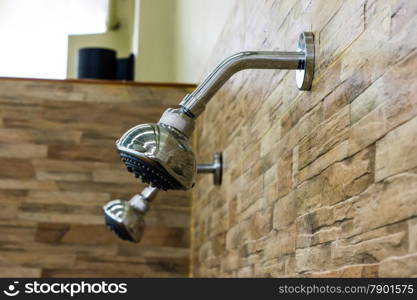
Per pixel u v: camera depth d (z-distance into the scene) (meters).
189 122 1.10
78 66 3.92
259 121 1.56
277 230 1.34
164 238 2.70
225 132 2.02
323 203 1.07
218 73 1.13
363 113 0.92
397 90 0.81
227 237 1.88
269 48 1.50
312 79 1.16
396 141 0.81
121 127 2.75
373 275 0.86
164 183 1.05
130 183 2.71
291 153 1.27
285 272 1.27
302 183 1.19
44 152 2.70
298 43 1.22
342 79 1.01
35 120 2.72
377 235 0.85
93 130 2.73
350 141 0.96
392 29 0.83
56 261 2.64
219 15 2.30
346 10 1.00
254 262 1.53
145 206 2.02
